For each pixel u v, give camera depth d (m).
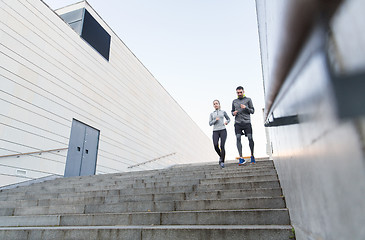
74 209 2.96
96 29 8.92
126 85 10.30
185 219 2.26
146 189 3.43
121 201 3.12
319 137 0.53
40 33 6.46
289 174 1.45
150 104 12.29
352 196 0.38
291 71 0.68
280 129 1.61
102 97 8.64
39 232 2.24
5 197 4.16
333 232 0.53
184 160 16.48
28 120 5.75
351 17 0.29
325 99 0.43
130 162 9.70
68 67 7.27
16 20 5.83
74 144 7.07
